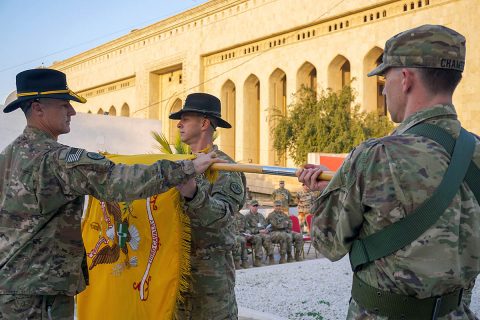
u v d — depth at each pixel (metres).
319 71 30.03
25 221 2.67
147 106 44.38
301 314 6.21
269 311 6.44
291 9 31.50
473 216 1.88
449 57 1.91
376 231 1.90
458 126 1.95
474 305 6.00
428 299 1.85
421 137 1.89
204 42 38.25
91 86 52.31
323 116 25.48
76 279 2.79
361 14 27.94
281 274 8.88
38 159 2.70
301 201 17.03
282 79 34.53
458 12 23.69
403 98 2.02
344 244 2.00
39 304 2.66
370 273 1.95
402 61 1.97
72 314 2.82
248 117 35.66
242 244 11.59
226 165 2.77
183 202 3.06
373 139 1.99
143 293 3.16
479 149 1.94
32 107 2.84
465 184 1.89
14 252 2.66
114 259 3.35
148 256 3.18
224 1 36.19
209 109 3.50
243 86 35.44
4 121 12.96
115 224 3.35
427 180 1.83
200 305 3.22
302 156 25.53
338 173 2.01
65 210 2.76
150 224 3.19
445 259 1.80
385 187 1.86
